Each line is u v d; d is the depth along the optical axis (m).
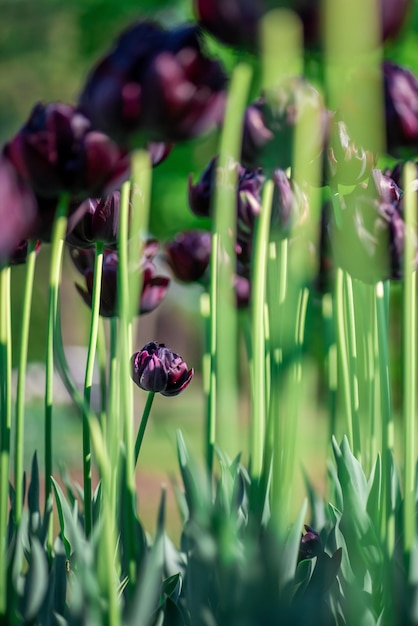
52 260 1.25
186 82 1.18
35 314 10.37
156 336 15.15
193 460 1.20
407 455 1.29
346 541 1.36
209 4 1.17
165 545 1.46
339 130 1.28
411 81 1.26
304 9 1.15
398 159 1.28
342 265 1.32
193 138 1.20
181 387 1.49
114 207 1.38
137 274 1.28
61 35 9.97
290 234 1.34
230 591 1.19
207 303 1.62
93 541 1.32
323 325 1.63
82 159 1.22
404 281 1.29
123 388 1.30
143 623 1.26
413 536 1.29
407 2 1.15
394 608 1.29
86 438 1.42
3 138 10.41
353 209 1.30
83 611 1.28
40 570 1.31
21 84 10.59
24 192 1.23
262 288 1.27
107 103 1.18
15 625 1.30
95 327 1.42
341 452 1.41
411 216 1.28
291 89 1.21
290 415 1.26
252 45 1.17
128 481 1.32
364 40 1.14
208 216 1.46
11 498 1.45
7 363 1.38
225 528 1.19
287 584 1.27
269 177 1.25
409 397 1.29
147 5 7.88
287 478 1.26
